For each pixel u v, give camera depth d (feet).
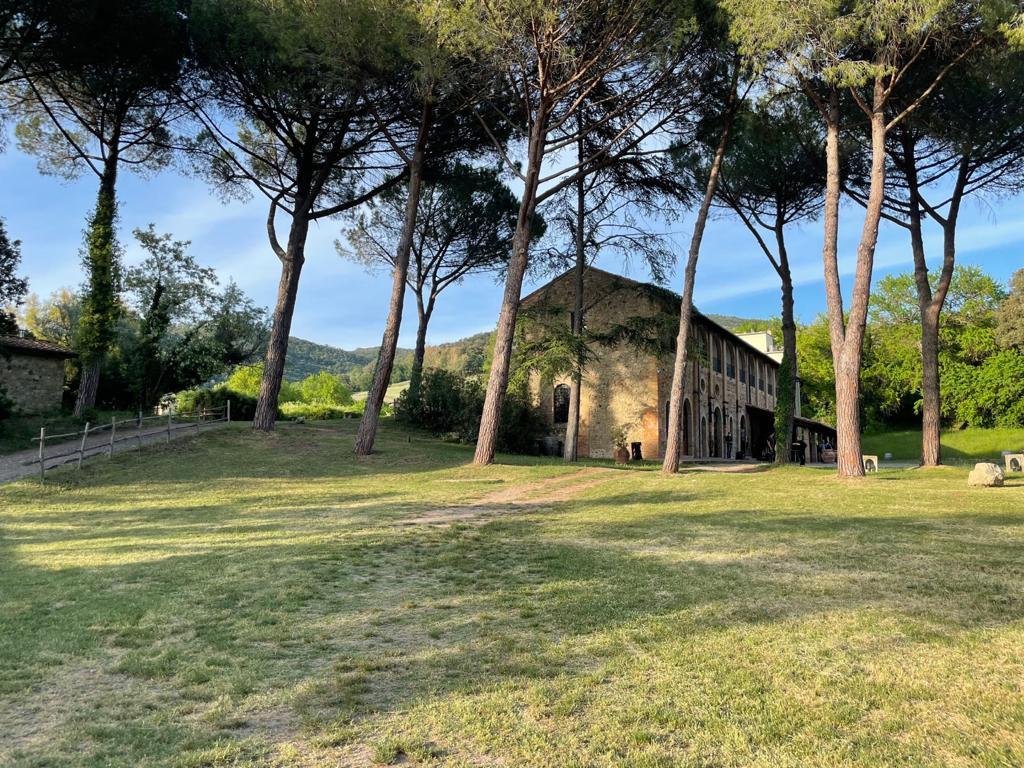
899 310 186.50
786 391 86.74
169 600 20.54
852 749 10.62
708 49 62.49
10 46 64.85
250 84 71.67
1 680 14.08
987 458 132.16
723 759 10.44
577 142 75.61
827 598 19.65
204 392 127.54
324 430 91.91
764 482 53.88
